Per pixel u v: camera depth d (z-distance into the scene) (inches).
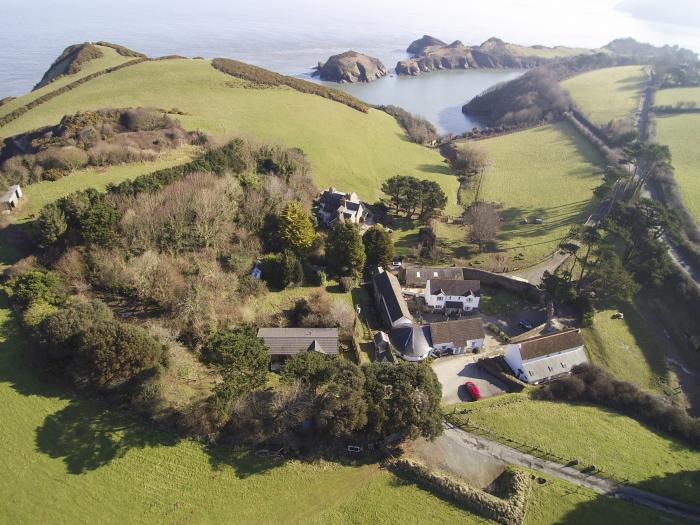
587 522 2012.8
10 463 1940.2
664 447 2469.2
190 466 2044.8
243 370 2210.9
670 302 3693.4
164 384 2252.7
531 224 4822.8
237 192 3636.8
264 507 1957.4
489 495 2050.9
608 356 3255.4
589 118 7406.5
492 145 7155.5
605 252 3681.1
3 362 2260.1
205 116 5354.3
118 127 4542.3
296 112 6136.8
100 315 2337.6
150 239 3034.0
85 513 1839.3
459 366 2997.0
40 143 4099.4
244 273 3208.7
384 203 4867.1
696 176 5137.8
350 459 2172.7
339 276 3545.8
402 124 7544.3
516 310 3619.6
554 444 2391.7
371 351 2901.1
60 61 7199.8
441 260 4092.0
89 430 2091.5
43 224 2746.1
